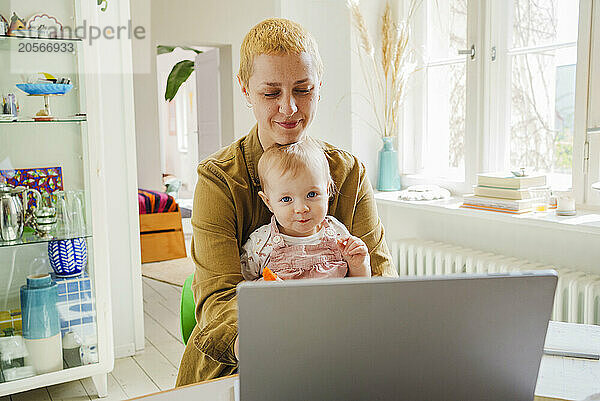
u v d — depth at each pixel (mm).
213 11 6363
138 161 6230
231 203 1291
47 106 2439
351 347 699
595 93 2312
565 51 2469
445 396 734
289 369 701
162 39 6176
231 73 6500
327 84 3303
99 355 2551
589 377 1002
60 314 2469
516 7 2676
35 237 2396
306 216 1279
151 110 6254
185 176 9562
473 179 2863
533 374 744
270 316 678
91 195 2475
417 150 3270
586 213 2336
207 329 1145
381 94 3285
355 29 3109
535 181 2463
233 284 1244
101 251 2516
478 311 703
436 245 2826
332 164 1398
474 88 2809
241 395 708
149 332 3381
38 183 2465
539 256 2502
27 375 2424
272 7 6617
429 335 704
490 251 2713
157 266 4973
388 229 3273
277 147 1274
